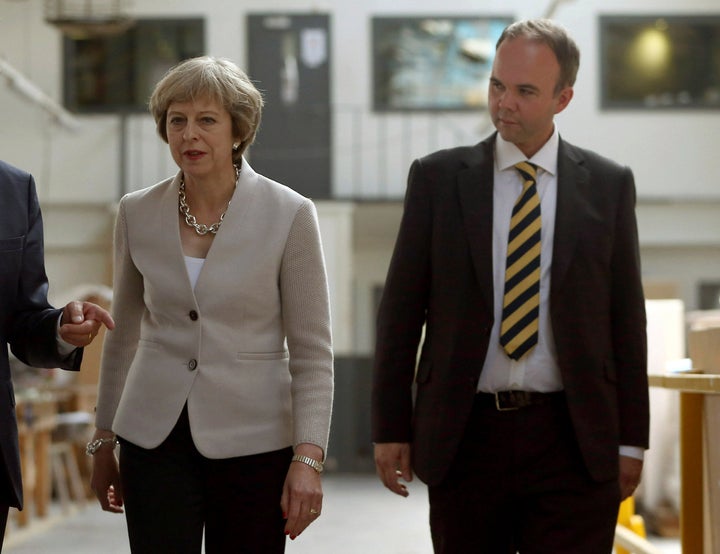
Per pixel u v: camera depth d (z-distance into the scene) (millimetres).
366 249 21203
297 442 3605
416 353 4105
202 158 3564
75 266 20812
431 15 21344
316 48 21359
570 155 4055
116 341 3822
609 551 3930
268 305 3670
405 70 21391
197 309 3600
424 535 10391
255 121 3668
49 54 21172
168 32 21281
